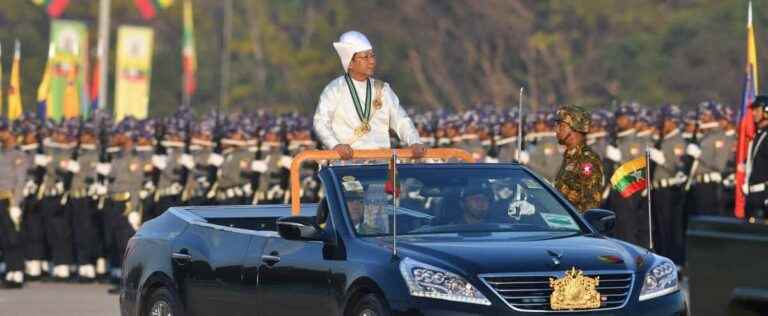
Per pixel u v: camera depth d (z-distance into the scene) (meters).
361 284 24.28
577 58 130.75
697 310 20.30
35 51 136.88
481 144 55.91
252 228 30.16
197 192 55.06
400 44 138.25
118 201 51.78
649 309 24.02
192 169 54.56
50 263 54.84
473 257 23.80
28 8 139.12
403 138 30.47
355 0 142.88
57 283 52.72
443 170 26.47
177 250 28.86
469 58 136.00
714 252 20.14
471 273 23.52
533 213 26.23
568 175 30.14
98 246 53.41
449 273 23.52
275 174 56.66
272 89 143.12
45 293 47.47
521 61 134.38
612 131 51.75
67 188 53.66
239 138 56.53
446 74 136.62
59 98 78.81
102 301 44.16
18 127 55.84
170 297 28.91
